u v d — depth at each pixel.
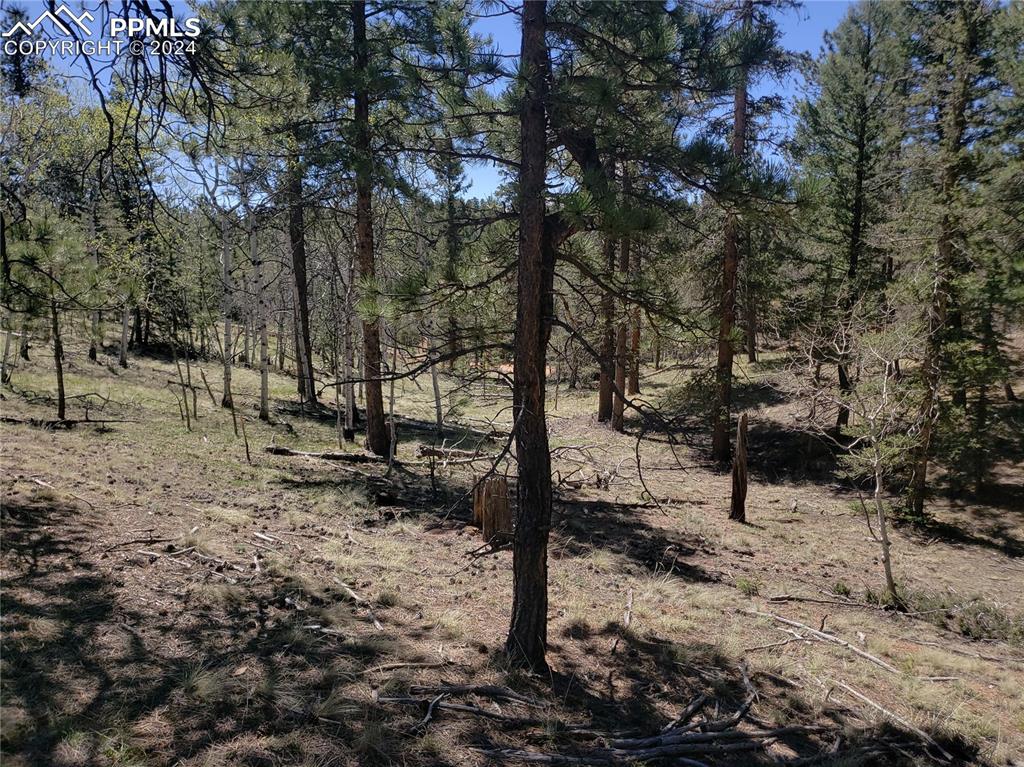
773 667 6.86
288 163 12.95
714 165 5.12
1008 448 17.84
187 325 17.11
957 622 9.38
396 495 11.90
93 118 14.71
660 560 10.54
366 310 5.09
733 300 17.25
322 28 10.44
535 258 5.42
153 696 4.45
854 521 15.26
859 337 10.68
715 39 5.05
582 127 5.29
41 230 8.59
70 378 18.83
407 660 5.70
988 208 13.90
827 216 19.31
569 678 5.99
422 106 6.51
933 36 16.06
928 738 5.66
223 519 8.76
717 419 20.06
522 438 5.66
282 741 4.16
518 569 5.86
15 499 7.68
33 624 5.01
